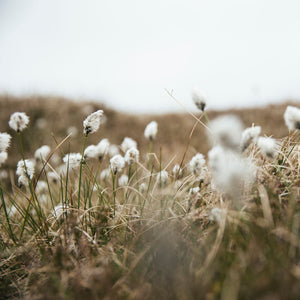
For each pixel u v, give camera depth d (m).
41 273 0.44
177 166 0.56
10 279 0.45
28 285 0.44
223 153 0.40
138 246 0.45
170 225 0.46
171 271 0.40
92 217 0.52
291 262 0.37
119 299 0.38
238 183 0.40
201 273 0.38
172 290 0.37
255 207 0.43
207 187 0.52
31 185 0.50
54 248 0.46
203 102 0.45
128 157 0.54
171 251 0.41
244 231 0.42
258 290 0.34
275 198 0.44
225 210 0.42
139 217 0.51
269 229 0.40
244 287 0.36
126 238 0.48
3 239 0.52
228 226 0.42
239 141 0.38
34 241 0.50
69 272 0.42
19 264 0.47
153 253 0.42
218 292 0.36
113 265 0.43
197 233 0.44
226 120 0.39
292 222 0.40
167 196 0.51
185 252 0.42
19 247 0.49
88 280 0.41
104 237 0.48
